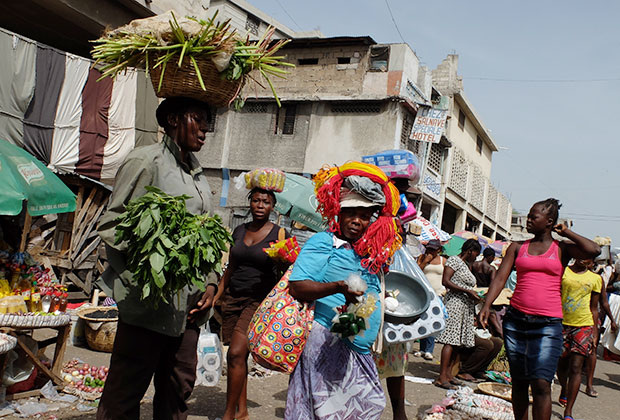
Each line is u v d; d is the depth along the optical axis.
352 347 2.78
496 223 37.69
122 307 2.77
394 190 2.93
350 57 20.09
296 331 2.77
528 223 4.39
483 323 4.39
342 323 2.58
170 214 2.61
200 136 3.04
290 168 20.19
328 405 2.70
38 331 7.08
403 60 19.38
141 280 2.61
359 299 2.57
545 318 4.16
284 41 3.23
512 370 4.30
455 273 6.93
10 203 5.03
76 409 4.30
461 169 26.84
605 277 11.19
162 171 2.88
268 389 5.67
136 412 2.85
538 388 4.09
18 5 10.23
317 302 2.84
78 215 9.93
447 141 23.48
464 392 6.13
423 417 5.23
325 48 20.47
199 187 3.09
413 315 3.37
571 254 4.25
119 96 10.33
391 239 2.81
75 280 9.84
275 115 20.70
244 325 4.20
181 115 2.99
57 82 9.40
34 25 11.25
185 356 3.09
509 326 4.35
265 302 2.99
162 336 2.89
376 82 19.64
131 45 2.87
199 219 2.74
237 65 2.96
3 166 5.18
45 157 9.35
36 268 5.40
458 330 6.90
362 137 19.36
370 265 2.77
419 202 21.42
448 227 28.95
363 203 2.73
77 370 5.23
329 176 2.86
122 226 2.59
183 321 2.93
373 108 19.39
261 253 4.32
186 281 2.65
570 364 6.06
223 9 29.31
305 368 2.78
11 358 4.34
